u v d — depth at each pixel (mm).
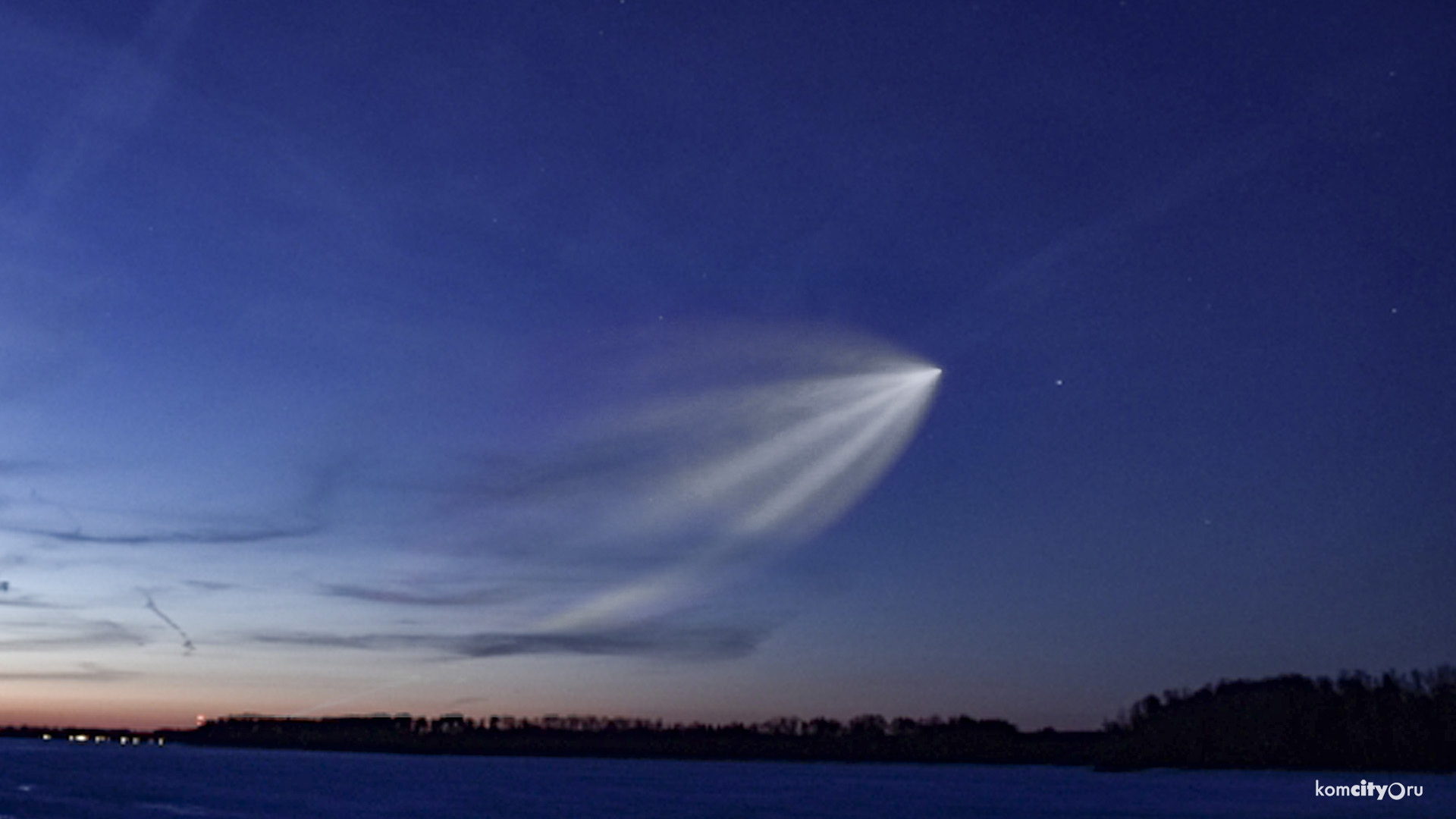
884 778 155000
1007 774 171375
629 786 123625
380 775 145875
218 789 103938
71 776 128000
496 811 80938
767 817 78125
